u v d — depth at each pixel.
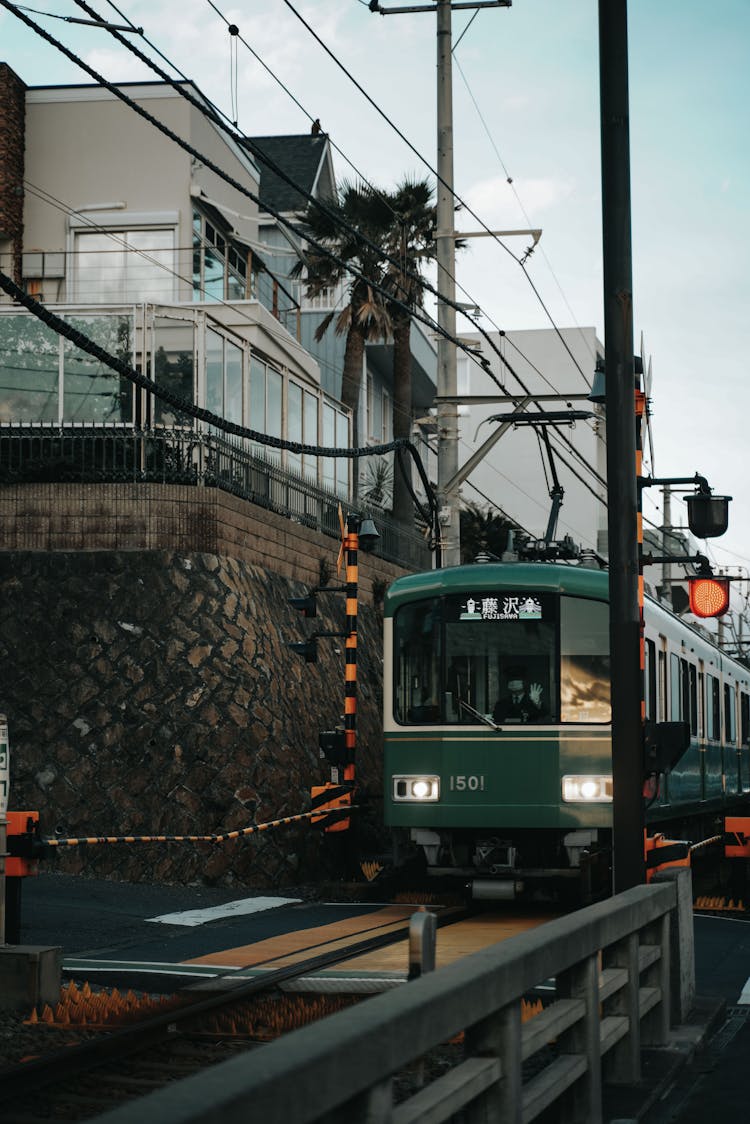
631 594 10.22
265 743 19.34
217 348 24.19
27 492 20.84
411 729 15.46
